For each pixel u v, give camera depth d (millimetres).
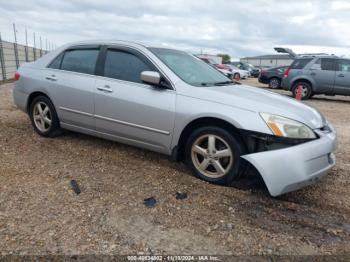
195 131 3723
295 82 12648
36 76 5086
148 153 4656
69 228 2736
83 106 4508
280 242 2699
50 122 5031
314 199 3520
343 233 2881
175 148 3844
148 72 3816
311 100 12781
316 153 3248
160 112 3820
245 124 3355
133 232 2732
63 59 4906
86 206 3111
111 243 2566
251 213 3145
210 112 3527
